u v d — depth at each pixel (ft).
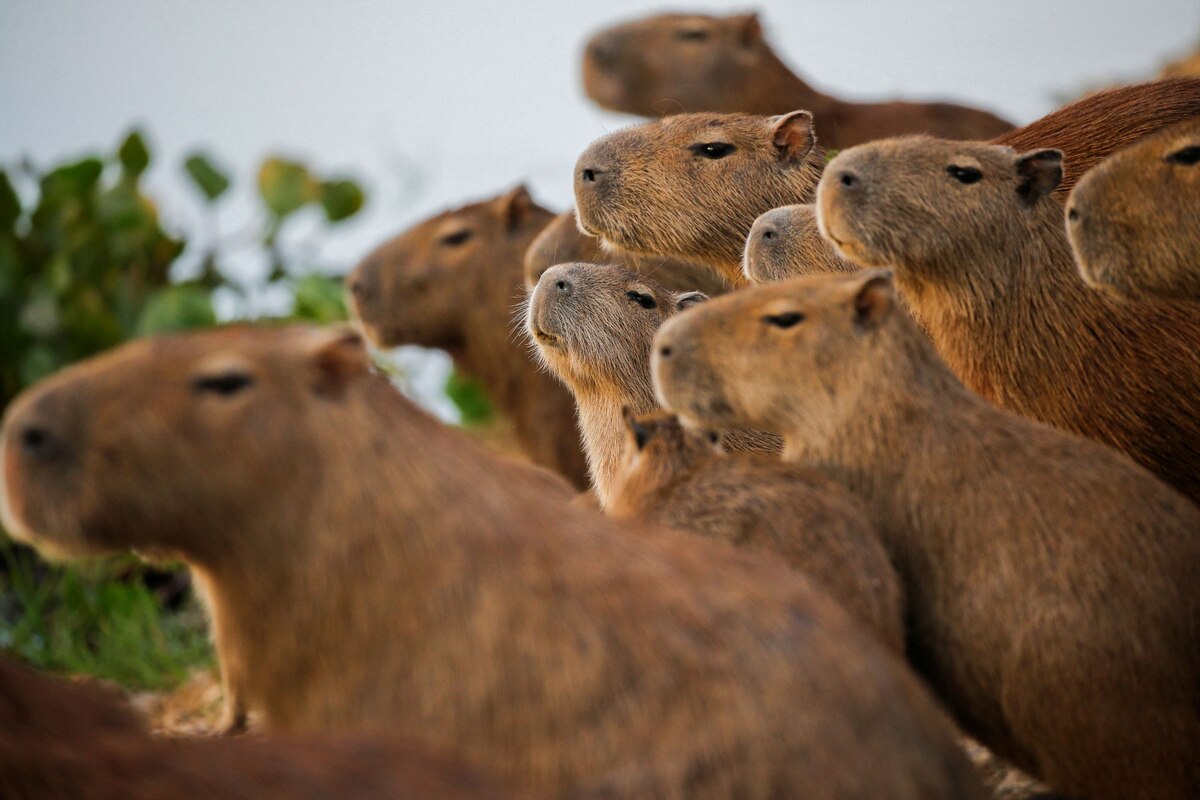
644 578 19.97
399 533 20.30
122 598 46.70
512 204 55.16
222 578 21.06
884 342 24.89
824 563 22.56
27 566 49.55
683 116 38.99
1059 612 23.00
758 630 19.42
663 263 44.01
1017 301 31.55
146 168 62.44
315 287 59.88
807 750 18.65
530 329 33.32
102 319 56.75
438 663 19.89
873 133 58.65
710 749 18.74
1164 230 28.02
